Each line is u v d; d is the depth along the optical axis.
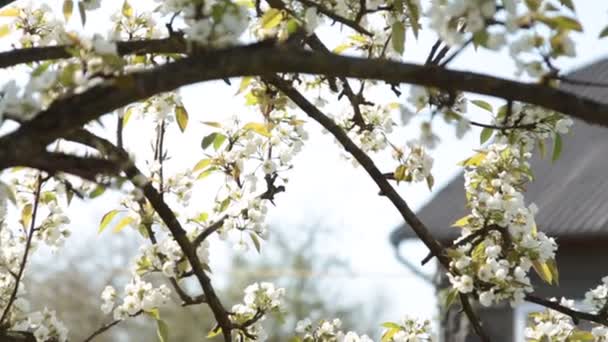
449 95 2.99
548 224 10.69
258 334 5.09
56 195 4.90
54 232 4.95
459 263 4.42
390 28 4.90
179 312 29.98
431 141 3.03
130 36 4.88
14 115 2.68
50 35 4.92
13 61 3.80
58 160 2.57
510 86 2.67
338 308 34.06
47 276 32.25
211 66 2.60
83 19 3.96
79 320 32.16
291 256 34.28
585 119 2.67
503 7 3.09
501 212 4.60
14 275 4.41
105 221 4.93
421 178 4.81
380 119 5.34
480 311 10.61
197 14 3.01
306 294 34.03
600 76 13.53
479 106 4.49
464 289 4.36
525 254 4.56
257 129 4.97
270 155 5.09
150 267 4.88
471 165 4.87
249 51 2.62
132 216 4.95
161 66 2.60
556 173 12.30
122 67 2.90
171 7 3.97
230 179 5.07
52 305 32.22
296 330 5.34
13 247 4.97
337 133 4.75
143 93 2.57
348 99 5.12
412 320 5.14
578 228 10.33
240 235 4.96
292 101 5.14
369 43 5.06
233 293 31.73
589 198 11.12
